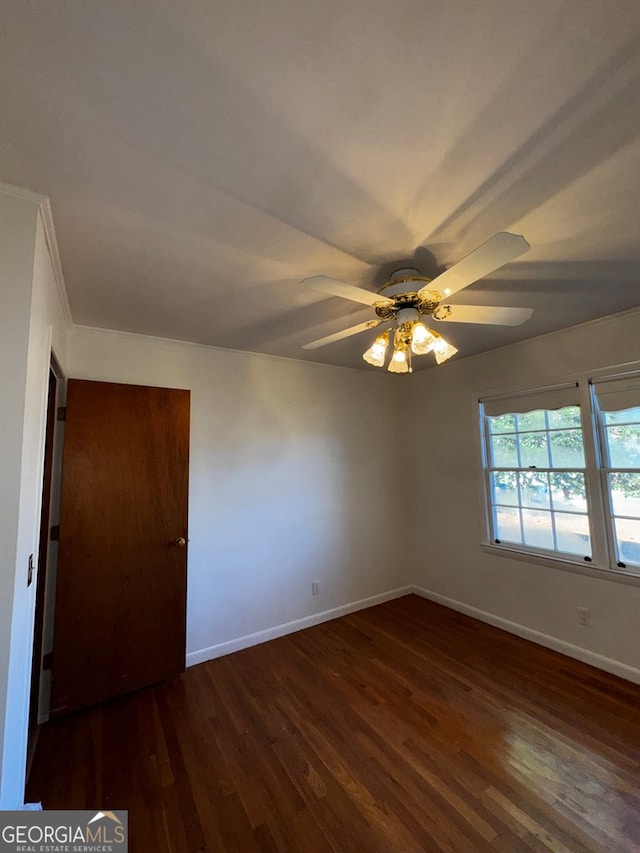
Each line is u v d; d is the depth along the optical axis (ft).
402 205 4.37
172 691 7.90
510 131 3.40
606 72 2.89
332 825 4.91
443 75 2.91
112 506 7.92
